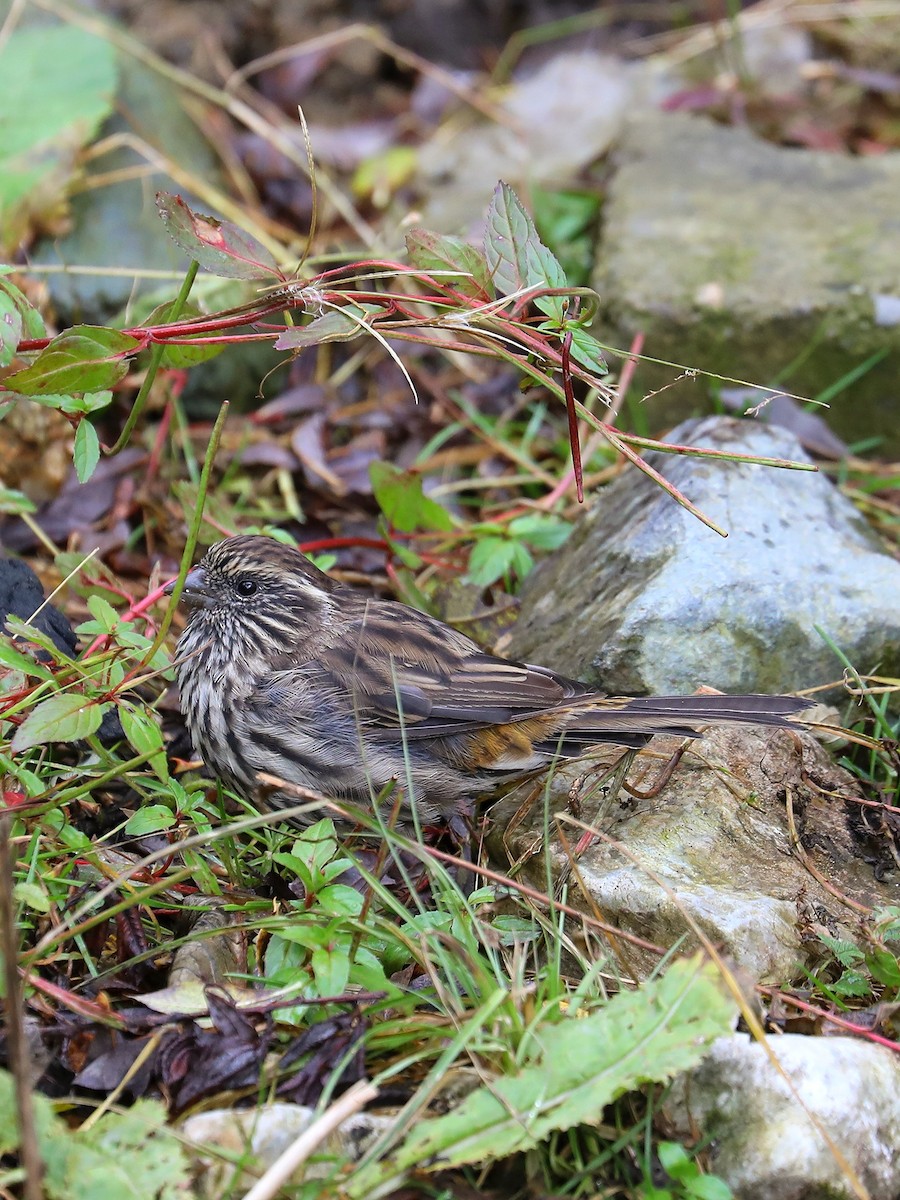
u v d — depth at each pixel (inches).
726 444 343.6
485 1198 203.3
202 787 284.5
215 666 298.0
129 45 487.8
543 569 358.6
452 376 439.8
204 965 236.2
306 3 580.7
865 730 313.6
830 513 336.2
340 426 422.0
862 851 282.5
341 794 293.3
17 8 466.9
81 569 324.5
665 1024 208.1
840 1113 210.7
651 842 269.0
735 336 411.2
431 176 518.6
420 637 299.3
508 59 594.2
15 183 421.7
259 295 263.7
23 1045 182.1
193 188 462.6
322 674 292.8
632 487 352.8
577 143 533.6
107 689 267.3
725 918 247.6
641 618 305.6
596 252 458.9
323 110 569.6
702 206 457.4
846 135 540.1
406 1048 220.4
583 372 263.7
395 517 356.2
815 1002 244.5
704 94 534.6
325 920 233.0
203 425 419.2
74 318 416.8
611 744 288.0
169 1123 208.7
